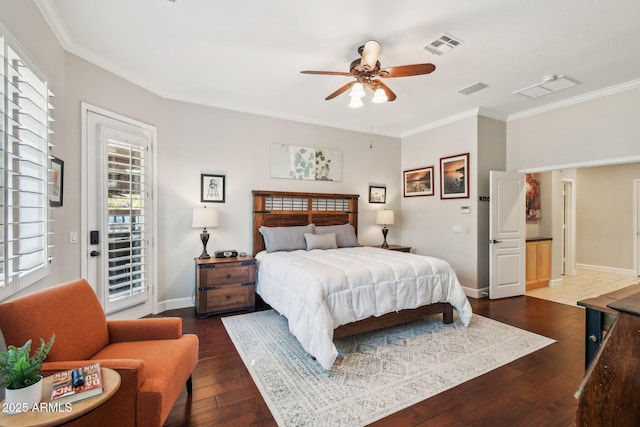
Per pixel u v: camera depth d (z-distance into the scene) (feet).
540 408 6.15
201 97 12.54
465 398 6.47
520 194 14.43
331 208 15.79
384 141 17.90
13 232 5.24
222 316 11.49
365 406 6.20
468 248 14.38
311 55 9.12
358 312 8.62
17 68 5.44
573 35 7.97
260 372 7.49
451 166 15.14
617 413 2.86
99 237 9.41
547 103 13.06
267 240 13.08
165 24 7.60
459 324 10.73
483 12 7.02
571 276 19.24
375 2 6.68
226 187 13.33
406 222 18.11
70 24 7.57
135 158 10.39
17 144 5.38
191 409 6.07
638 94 10.64
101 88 9.45
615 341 2.93
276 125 14.53
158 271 11.80
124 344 5.94
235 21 7.45
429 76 10.44
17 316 4.33
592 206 21.25
